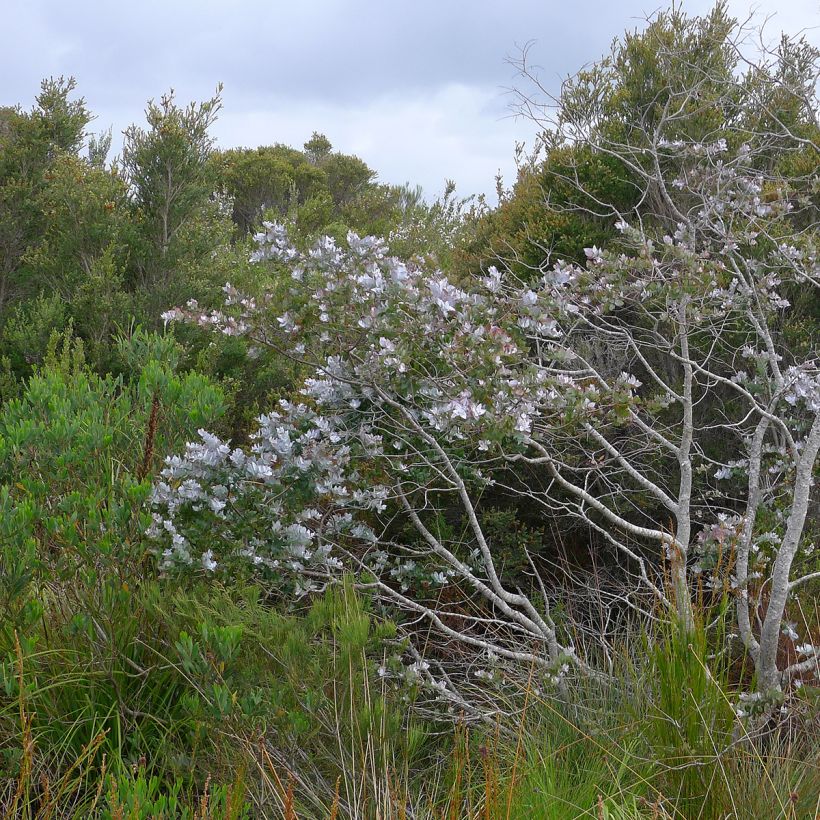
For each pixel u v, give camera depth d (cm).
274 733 275
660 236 504
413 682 297
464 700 325
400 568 359
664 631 295
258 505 311
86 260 724
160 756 280
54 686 280
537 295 339
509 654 325
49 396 411
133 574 321
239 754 260
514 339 338
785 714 309
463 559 401
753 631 367
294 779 258
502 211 636
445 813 248
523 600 340
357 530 354
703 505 450
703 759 259
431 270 336
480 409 298
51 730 278
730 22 550
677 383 488
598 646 375
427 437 325
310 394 350
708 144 475
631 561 458
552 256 546
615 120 566
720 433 474
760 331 372
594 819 247
